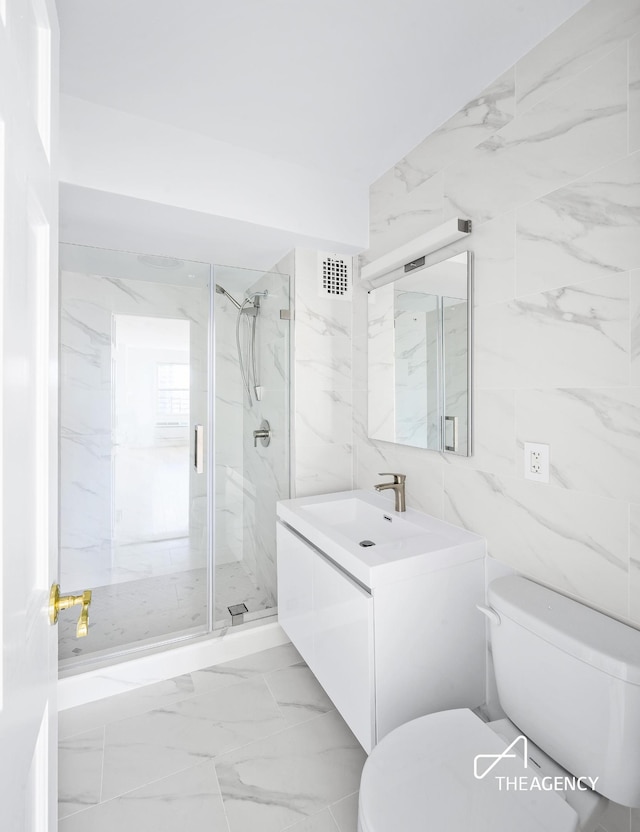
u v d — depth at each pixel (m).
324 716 1.66
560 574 1.25
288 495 2.34
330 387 2.33
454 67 1.41
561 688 1.04
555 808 0.88
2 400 0.43
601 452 1.13
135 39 1.29
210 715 1.66
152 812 1.27
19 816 0.51
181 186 1.73
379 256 2.11
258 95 1.54
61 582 2.06
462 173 1.59
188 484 2.21
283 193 1.96
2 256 0.42
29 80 0.56
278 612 2.06
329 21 1.23
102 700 1.74
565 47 1.21
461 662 1.46
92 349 2.07
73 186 1.55
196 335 2.21
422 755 1.01
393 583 1.31
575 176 1.19
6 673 0.45
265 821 1.25
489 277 1.47
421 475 1.84
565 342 1.22
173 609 2.17
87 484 2.09
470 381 1.54
